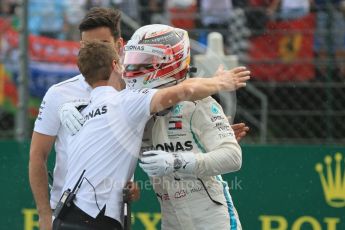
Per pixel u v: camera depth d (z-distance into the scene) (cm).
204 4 2291
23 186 1997
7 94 2195
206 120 1251
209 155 1223
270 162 1944
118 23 1473
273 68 2133
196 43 2147
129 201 1269
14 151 1995
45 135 1407
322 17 2181
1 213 2006
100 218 1245
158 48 1255
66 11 2250
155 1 2283
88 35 1452
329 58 2152
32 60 2189
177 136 1259
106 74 1313
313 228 1941
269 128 2120
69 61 2214
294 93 2119
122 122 1248
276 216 1945
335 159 1931
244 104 2128
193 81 1222
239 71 1265
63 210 1260
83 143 1273
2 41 2188
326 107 2106
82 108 1323
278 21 2175
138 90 1254
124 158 1255
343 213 1931
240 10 2191
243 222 1952
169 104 1209
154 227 1948
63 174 1411
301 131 2109
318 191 1936
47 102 1401
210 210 1265
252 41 2172
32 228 2002
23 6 2050
